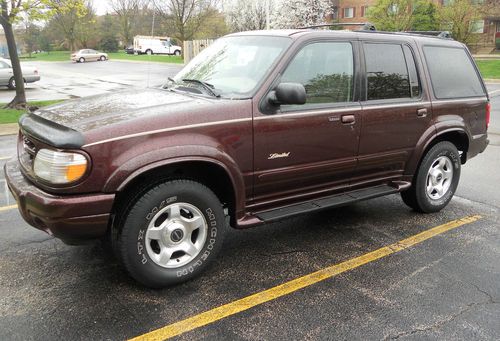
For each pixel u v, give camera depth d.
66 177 3.03
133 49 55.91
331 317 3.22
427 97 4.91
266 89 3.74
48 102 15.34
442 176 5.30
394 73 4.64
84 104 3.77
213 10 43.47
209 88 3.92
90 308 3.27
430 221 5.08
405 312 3.29
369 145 4.45
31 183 3.31
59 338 2.94
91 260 3.98
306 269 3.92
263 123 3.70
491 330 3.10
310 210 4.06
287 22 36.09
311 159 4.06
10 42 13.78
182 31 39.19
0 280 3.63
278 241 4.49
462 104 5.27
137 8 40.41
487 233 4.76
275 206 4.06
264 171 3.81
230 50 4.36
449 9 34.12
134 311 3.24
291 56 3.89
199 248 3.62
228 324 3.12
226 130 3.53
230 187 3.68
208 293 3.51
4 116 12.27
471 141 5.48
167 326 3.08
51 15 13.87
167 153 3.24
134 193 3.30
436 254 4.25
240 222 3.77
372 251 4.29
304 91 3.56
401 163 4.84
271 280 3.72
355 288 3.62
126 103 3.67
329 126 4.09
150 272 3.40
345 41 4.27
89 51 46.59
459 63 5.41
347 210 5.40
